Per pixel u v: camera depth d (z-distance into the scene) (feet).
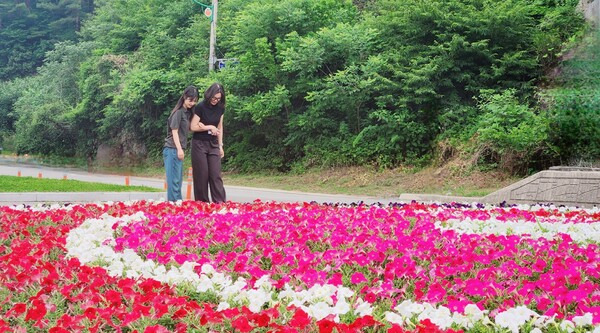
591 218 33.50
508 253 20.81
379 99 81.00
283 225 26.61
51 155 160.35
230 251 22.48
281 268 19.44
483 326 13.71
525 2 78.89
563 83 67.05
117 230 26.03
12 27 236.22
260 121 91.45
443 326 13.70
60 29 236.43
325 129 89.86
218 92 36.91
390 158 80.79
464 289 16.65
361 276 17.42
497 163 69.87
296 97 95.14
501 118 69.05
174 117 37.50
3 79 226.79
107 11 170.60
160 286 16.12
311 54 86.79
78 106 143.23
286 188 80.18
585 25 71.82
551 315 14.10
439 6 81.51
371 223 27.66
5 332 12.66
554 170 53.26
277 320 13.78
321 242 23.29
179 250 21.85
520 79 77.87
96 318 13.57
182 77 113.70
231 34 109.60
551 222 30.83
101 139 141.79
